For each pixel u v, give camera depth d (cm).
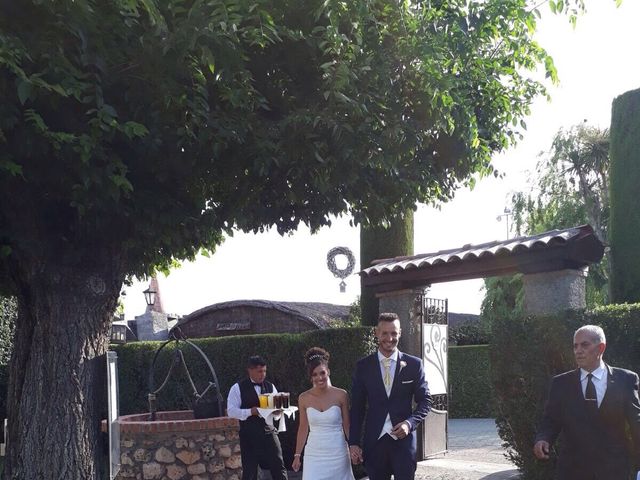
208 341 1376
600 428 540
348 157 786
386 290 1216
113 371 870
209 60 670
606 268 2241
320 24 806
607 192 2339
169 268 1170
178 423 941
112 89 748
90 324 865
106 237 850
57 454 827
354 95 789
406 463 641
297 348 1261
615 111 1233
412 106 862
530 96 984
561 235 899
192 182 857
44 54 651
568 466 552
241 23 774
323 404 678
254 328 2272
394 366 664
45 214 835
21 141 675
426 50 802
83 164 693
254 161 775
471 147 926
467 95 936
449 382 2466
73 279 853
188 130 729
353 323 2223
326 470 666
